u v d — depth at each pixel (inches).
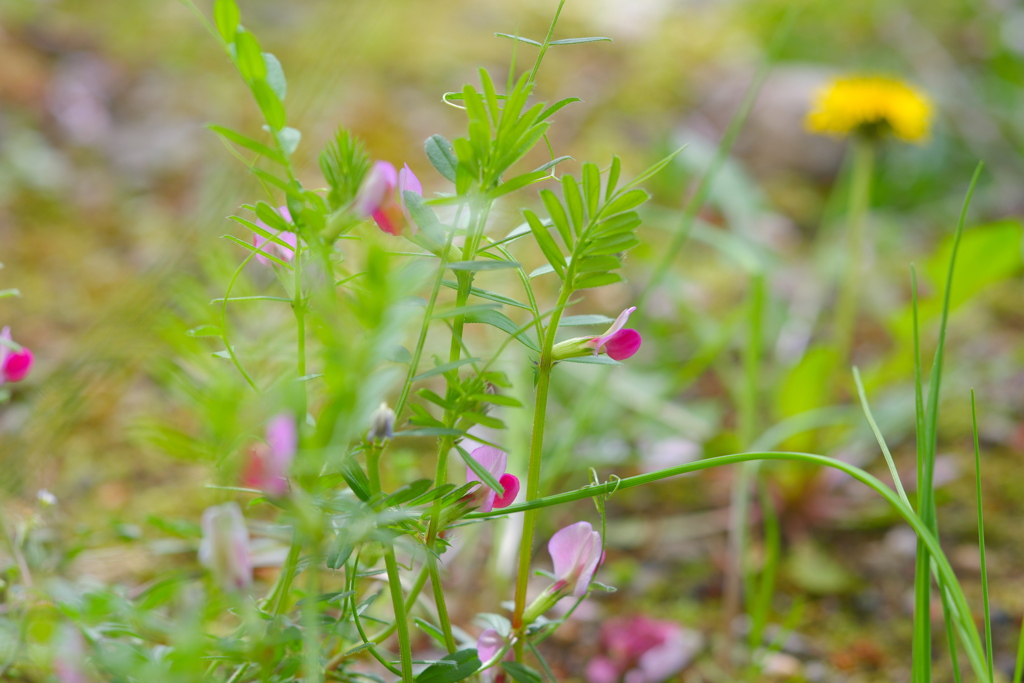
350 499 21.2
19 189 50.0
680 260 53.4
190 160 54.2
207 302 22.6
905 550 32.9
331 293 20.5
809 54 77.3
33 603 22.6
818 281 50.9
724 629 29.3
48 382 27.6
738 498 29.8
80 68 60.4
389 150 55.8
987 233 34.0
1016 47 76.5
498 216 22.1
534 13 79.4
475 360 20.4
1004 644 28.8
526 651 28.0
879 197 61.9
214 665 21.7
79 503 30.6
